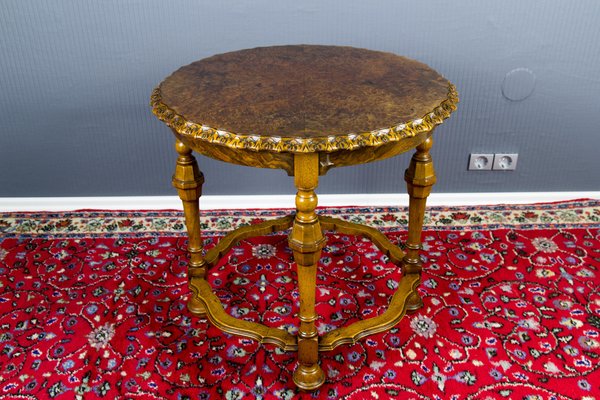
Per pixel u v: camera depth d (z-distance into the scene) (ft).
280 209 7.51
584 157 7.34
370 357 5.12
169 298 5.90
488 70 6.74
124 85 6.76
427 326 5.46
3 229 7.02
